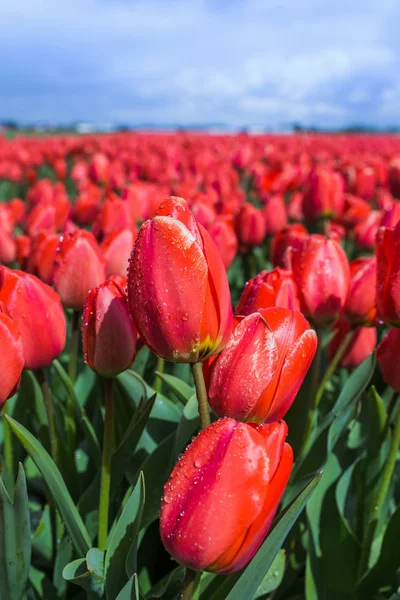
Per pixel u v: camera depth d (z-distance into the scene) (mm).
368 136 20750
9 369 1377
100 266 2018
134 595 1269
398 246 1610
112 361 1555
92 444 2002
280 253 2844
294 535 2027
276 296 1707
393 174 5977
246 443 1027
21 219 4988
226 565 1102
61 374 1999
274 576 1769
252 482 1026
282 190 6488
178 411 2068
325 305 1942
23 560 1478
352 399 1913
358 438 2225
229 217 4012
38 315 1605
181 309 1193
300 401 2105
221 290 1233
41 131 36656
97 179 7066
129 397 2062
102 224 3336
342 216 4699
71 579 1399
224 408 1276
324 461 1882
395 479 2545
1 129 36344
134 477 1978
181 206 1249
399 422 1896
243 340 1245
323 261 1918
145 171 7590
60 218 4340
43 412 2082
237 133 18938
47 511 2250
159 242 1173
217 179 5832
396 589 2072
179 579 1730
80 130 36781
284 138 16922
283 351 1272
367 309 2121
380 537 2199
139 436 1779
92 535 1987
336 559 2002
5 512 1399
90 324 1536
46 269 2391
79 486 2094
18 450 2348
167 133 20328
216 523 1039
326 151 12539
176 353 1239
